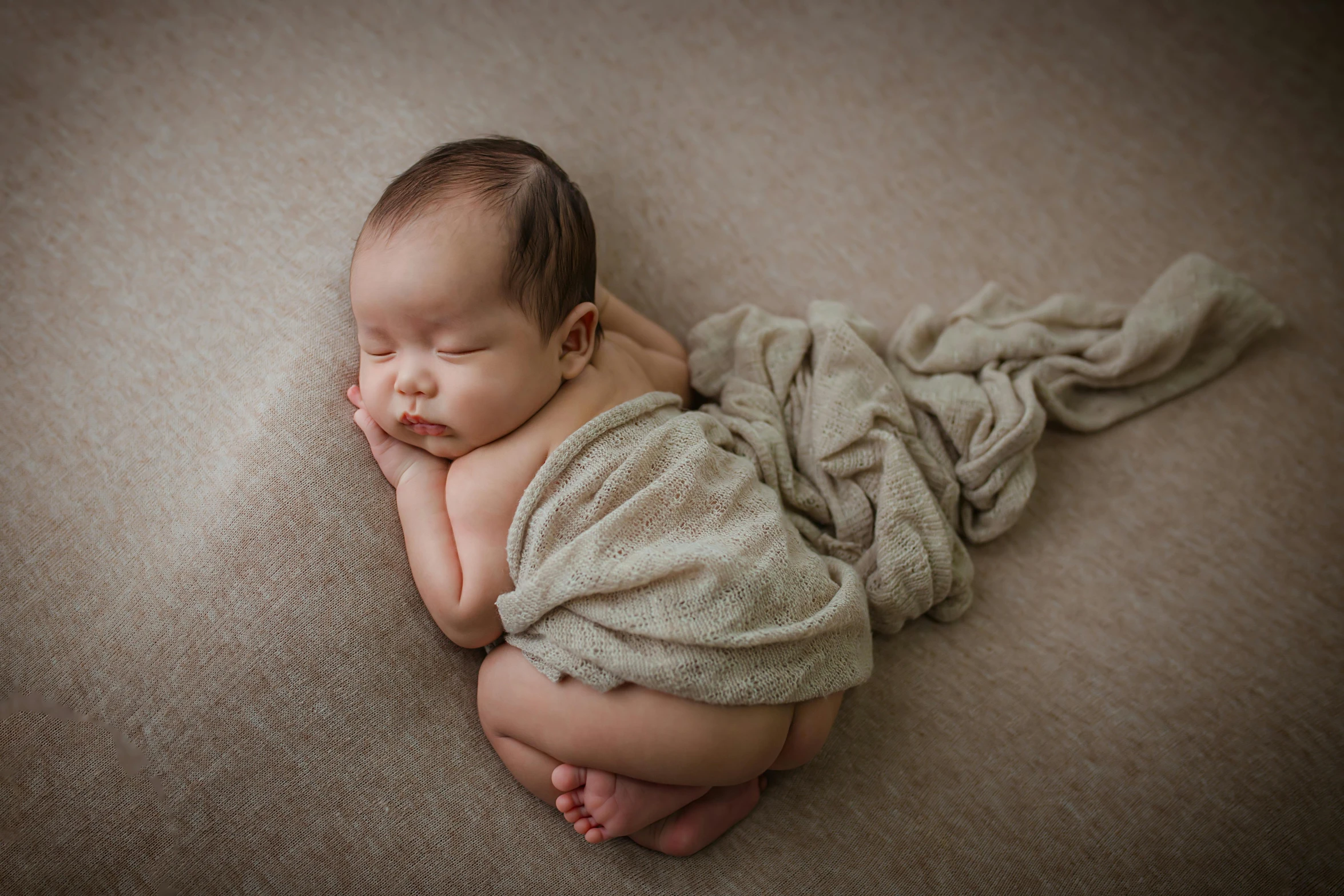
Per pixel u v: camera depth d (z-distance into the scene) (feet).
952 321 4.73
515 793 3.54
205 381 3.92
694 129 5.16
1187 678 4.09
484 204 3.34
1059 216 5.23
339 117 4.67
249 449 3.59
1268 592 4.31
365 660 3.51
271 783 3.34
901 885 3.57
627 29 5.29
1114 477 4.61
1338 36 5.70
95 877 3.17
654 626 3.14
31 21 4.79
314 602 3.47
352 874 3.32
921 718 3.98
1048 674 4.10
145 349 4.05
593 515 3.36
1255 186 5.32
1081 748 3.92
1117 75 5.55
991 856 3.66
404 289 3.21
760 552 3.42
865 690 4.04
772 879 3.54
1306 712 4.01
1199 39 5.65
